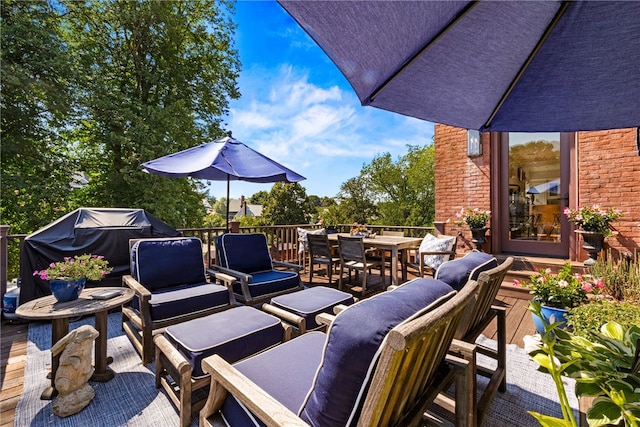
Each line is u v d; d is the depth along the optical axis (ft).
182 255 10.63
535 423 5.92
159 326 8.21
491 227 16.85
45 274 7.32
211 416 4.34
